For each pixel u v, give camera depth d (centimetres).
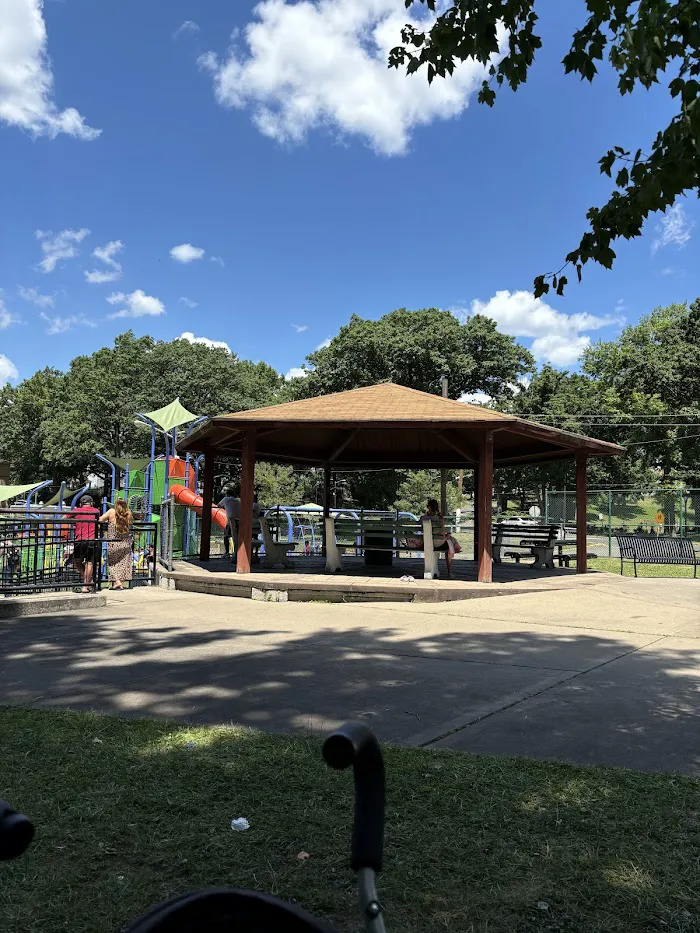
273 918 91
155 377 5712
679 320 5262
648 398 4616
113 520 1273
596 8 399
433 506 1349
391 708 527
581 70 429
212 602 1105
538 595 1166
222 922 91
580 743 454
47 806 348
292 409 1309
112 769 395
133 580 1380
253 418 1237
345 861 302
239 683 591
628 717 509
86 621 902
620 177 401
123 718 487
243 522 1280
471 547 2650
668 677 624
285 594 1144
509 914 266
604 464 4444
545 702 545
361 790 101
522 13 428
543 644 774
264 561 1465
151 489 2156
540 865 301
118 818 337
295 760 411
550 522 2636
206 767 399
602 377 4969
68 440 5669
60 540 1248
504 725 489
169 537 1416
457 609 1034
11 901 268
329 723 489
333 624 898
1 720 479
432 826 335
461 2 423
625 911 268
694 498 2214
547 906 271
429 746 446
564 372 4712
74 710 507
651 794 371
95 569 1224
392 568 1493
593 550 2597
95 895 273
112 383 5950
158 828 328
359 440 1656
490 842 320
